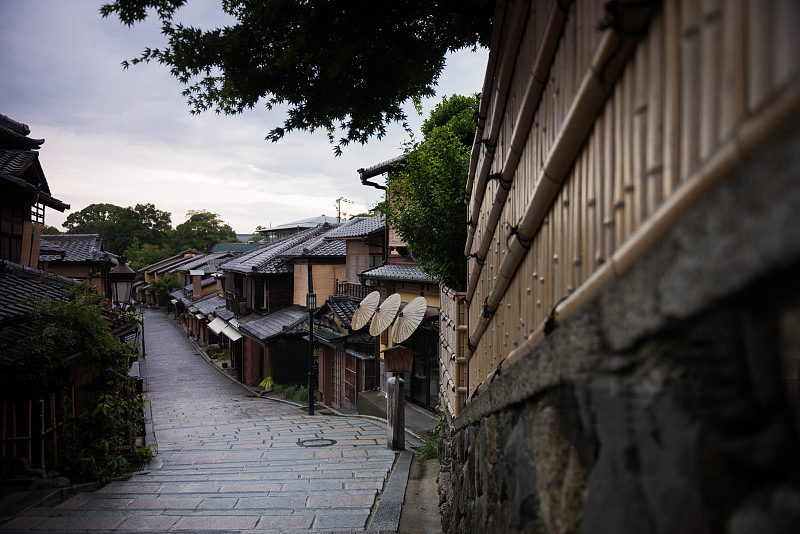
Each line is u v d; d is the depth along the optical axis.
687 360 0.87
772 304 0.67
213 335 35.66
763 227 0.64
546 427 1.71
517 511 2.04
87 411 7.84
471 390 5.22
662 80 1.04
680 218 0.89
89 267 26.12
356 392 16.47
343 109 6.02
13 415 6.38
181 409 17.20
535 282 2.30
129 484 7.18
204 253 78.12
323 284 22.20
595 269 1.47
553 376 1.62
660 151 1.05
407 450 9.60
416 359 13.74
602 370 1.24
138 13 4.42
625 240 1.25
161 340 38.91
